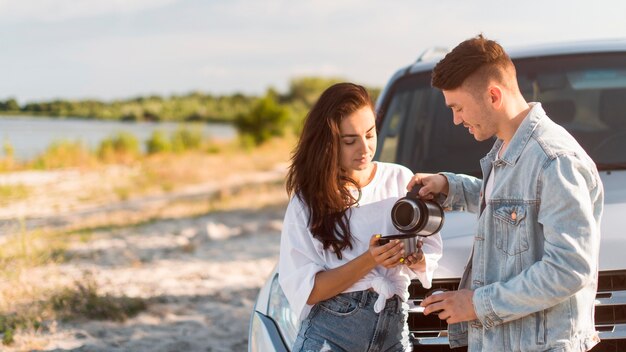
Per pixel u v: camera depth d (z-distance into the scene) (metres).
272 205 14.39
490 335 2.67
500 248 2.66
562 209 2.49
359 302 2.85
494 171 2.74
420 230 2.74
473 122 2.67
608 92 4.67
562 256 2.47
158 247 10.32
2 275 8.07
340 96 2.80
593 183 2.57
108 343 5.93
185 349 5.88
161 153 36.59
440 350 3.20
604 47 4.99
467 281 2.86
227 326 6.50
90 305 6.70
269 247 10.12
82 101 99.56
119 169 27.55
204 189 20.30
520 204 2.61
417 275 2.93
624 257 3.10
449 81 2.64
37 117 95.00
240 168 27.66
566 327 2.59
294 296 2.86
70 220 14.44
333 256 2.89
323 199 2.84
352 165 2.84
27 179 23.80
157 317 6.73
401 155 4.88
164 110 99.75
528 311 2.55
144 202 17.50
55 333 6.14
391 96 5.12
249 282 8.13
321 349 2.85
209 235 10.88
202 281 8.18
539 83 4.81
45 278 8.09
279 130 43.31
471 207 3.08
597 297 3.10
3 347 5.79
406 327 2.97
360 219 2.89
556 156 2.54
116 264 9.19
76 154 29.88
